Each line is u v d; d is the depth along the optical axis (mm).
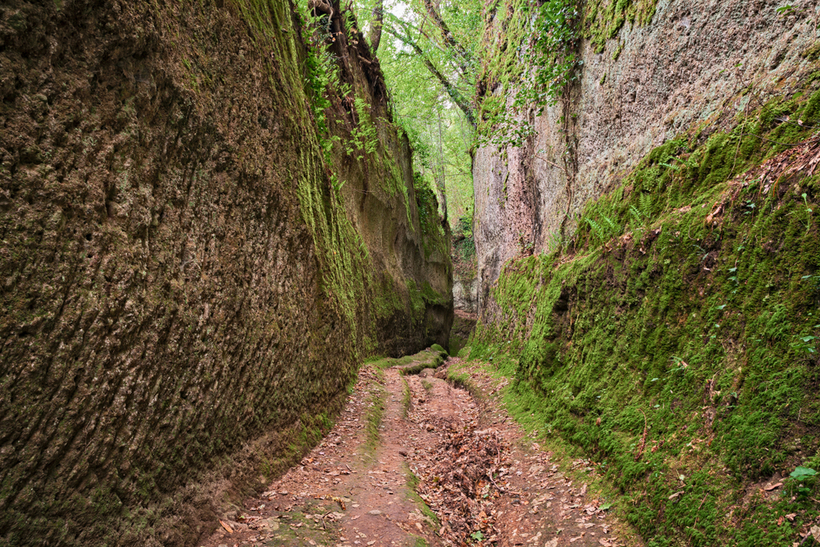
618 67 7062
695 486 3340
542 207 10688
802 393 2928
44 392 2508
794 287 3225
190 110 4020
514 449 6164
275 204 5922
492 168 16203
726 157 4562
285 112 6520
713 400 3629
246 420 4793
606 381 5293
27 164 2502
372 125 16094
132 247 3264
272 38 6594
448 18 19391
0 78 2354
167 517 3441
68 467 2648
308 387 6555
